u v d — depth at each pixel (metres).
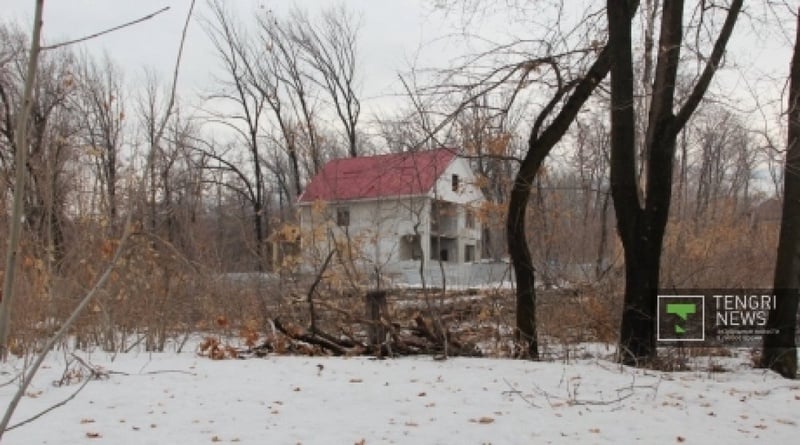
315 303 9.62
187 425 5.30
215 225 12.39
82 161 9.40
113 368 7.75
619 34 8.60
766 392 6.86
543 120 9.52
